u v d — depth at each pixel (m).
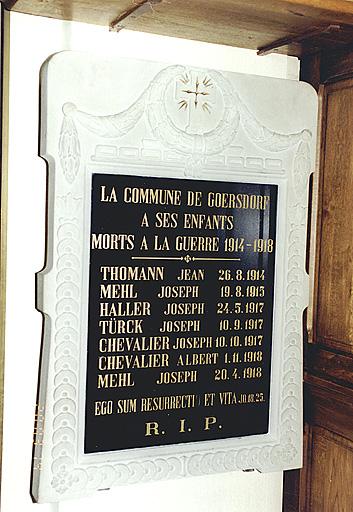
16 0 2.35
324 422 2.83
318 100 2.86
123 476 2.58
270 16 2.47
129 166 2.54
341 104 2.77
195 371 2.70
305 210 2.85
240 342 2.77
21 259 2.56
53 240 2.46
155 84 2.56
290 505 2.96
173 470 2.66
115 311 2.56
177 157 2.62
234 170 2.71
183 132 2.62
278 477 3.03
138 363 2.60
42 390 2.48
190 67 2.62
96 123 2.48
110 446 2.57
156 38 2.72
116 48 2.66
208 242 2.70
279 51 2.88
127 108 2.52
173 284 2.65
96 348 2.54
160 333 2.63
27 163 2.56
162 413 2.65
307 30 2.62
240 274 2.76
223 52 2.84
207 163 2.66
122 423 2.59
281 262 2.82
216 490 2.91
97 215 2.52
